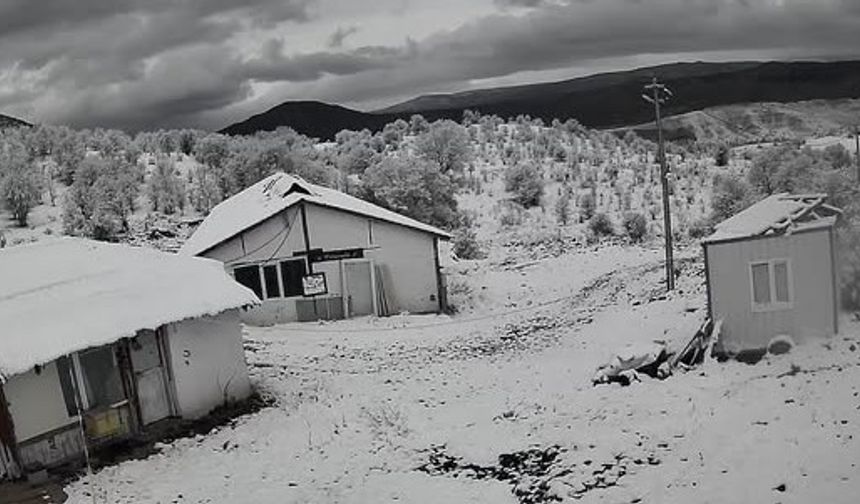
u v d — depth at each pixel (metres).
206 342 17.89
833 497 9.50
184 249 33.28
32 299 16.47
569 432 14.04
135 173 65.06
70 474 14.64
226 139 80.00
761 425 12.45
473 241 48.97
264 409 18.16
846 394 13.08
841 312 17.00
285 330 28.83
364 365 22.77
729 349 17.25
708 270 17.28
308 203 30.19
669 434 12.95
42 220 53.28
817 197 18.33
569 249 48.94
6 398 14.45
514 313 31.12
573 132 102.06
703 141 39.56
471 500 12.04
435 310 31.64
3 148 69.12
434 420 16.47
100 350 16.08
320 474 13.88
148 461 15.09
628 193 66.38
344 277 30.64
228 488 13.59
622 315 25.27
